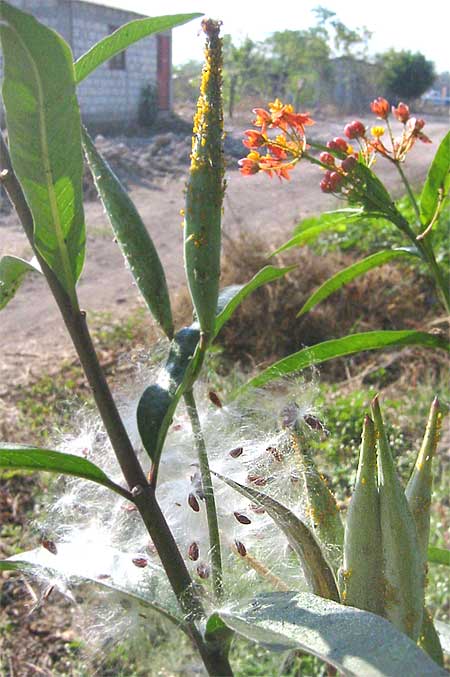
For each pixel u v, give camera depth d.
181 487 0.24
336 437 0.86
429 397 1.03
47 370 1.22
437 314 1.36
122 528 0.26
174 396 0.21
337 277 0.38
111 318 1.41
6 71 0.17
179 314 1.30
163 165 3.16
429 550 0.33
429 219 0.37
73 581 0.25
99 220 2.19
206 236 0.20
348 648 0.17
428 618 0.24
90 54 0.22
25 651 0.63
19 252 1.82
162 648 0.36
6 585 0.72
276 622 0.18
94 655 0.43
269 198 2.52
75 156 0.18
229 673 0.22
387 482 0.20
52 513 0.30
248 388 0.27
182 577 0.21
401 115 0.38
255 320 1.32
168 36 4.28
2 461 0.20
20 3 3.24
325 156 0.37
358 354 1.25
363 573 0.21
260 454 0.24
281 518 0.21
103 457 0.28
